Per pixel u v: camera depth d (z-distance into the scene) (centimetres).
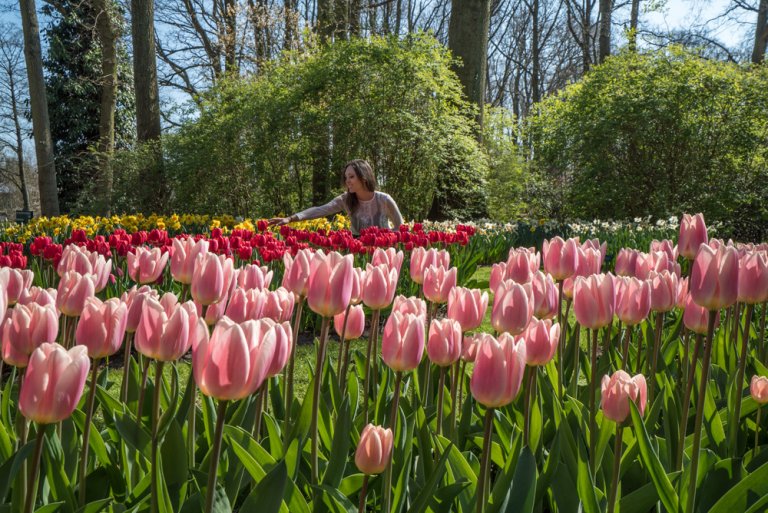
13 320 137
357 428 218
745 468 200
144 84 1786
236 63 2297
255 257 575
